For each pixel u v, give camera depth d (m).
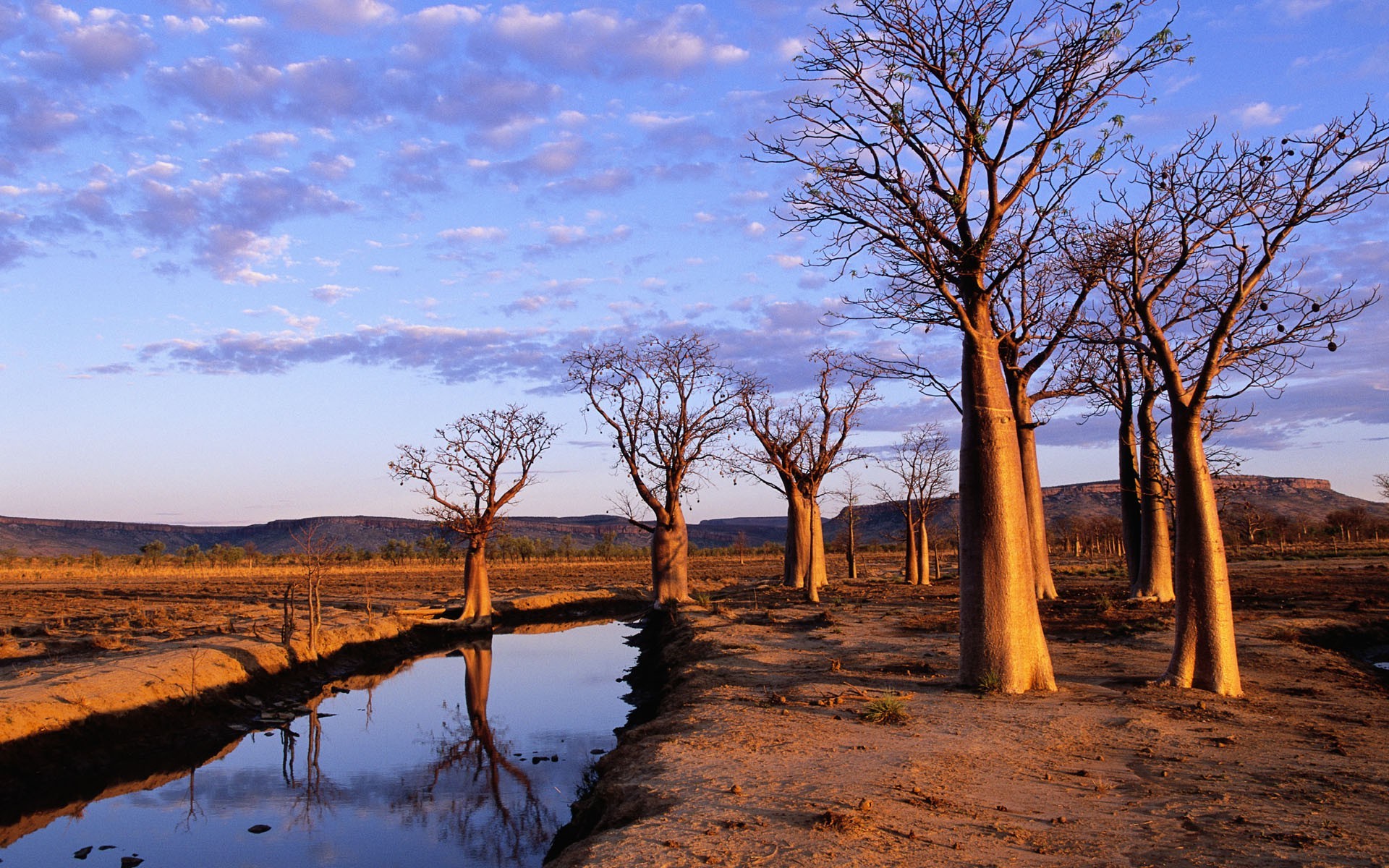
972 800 7.33
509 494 33.38
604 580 60.34
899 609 28.36
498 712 18.30
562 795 12.39
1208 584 12.74
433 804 12.12
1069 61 12.45
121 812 11.80
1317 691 12.90
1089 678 13.99
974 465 12.98
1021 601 12.87
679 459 36.34
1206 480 12.86
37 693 14.23
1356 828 6.46
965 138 12.89
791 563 41.22
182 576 69.31
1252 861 5.72
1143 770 8.40
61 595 44.66
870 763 8.62
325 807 12.01
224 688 17.89
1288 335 13.11
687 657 19.64
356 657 24.91
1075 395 27.19
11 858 10.05
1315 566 45.59
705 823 6.74
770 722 10.90
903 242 13.00
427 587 53.19
